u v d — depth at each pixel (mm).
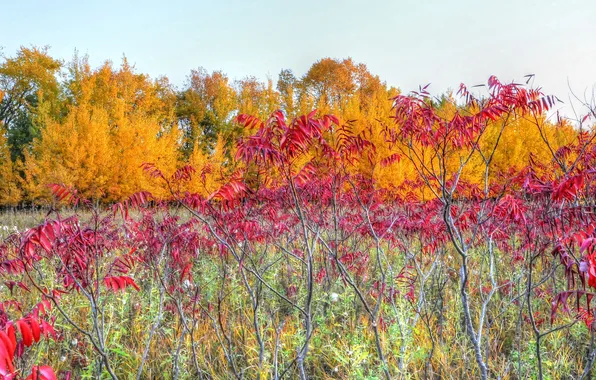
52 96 26906
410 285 3840
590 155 3400
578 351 3668
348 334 3752
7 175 19672
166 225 3832
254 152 2207
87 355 3615
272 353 3627
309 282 2680
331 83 35969
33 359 2896
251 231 3588
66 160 17391
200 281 4633
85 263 2496
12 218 10875
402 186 5863
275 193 3588
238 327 4023
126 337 4043
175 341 3686
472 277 4883
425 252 4348
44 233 1960
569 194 2174
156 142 20234
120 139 19141
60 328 3678
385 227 4551
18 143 27984
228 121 30469
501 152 14039
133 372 3443
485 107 2857
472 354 3604
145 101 27766
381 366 3029
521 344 3639
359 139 3193
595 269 1671
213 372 3406
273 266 4992
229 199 2428
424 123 2820
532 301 4117
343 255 4406
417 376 3279
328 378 3352
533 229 2975
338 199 4738
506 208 2896
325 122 2172
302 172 2756
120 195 17953
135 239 3830
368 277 4766
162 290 3580
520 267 4219
